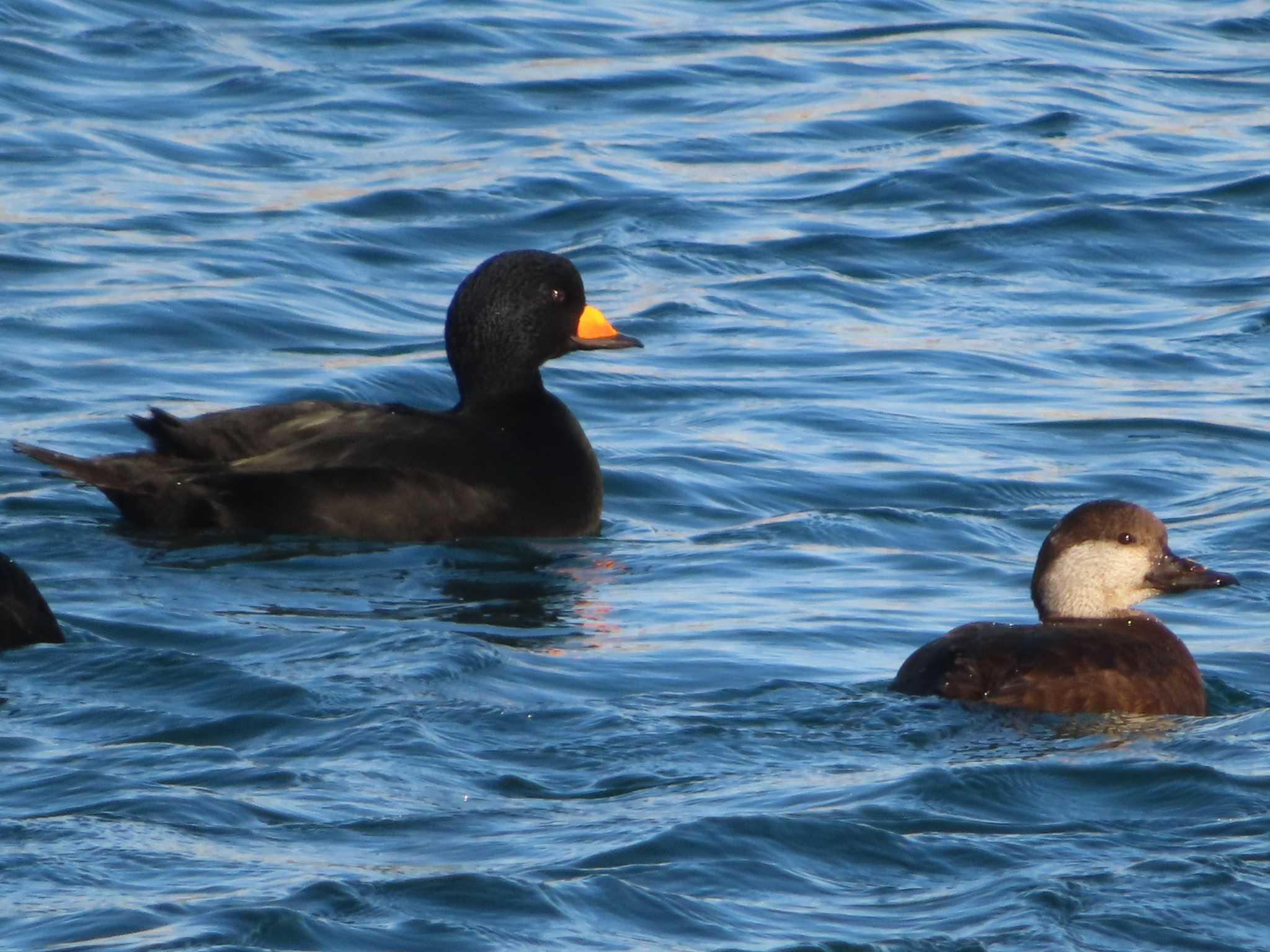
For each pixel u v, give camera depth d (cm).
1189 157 2398
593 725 931
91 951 680
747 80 2627
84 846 766
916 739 916
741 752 898
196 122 2394
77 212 2078
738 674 1057
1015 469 1516
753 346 1820
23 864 748
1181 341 1850
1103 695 945
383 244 2064
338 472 1340
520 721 938
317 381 1681
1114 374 1767
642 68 2652
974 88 2603
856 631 1152
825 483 1488
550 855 770
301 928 701
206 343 1770
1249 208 2228
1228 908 741
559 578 1268
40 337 1744
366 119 2439
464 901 727
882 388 1717
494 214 2153
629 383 1714
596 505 1408
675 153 2362
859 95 2567
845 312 1931
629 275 1992
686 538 1377
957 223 2180
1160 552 1059
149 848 765
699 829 793
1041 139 2416
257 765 865
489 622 1155
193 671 984
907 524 1392
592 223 2147
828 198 2245
